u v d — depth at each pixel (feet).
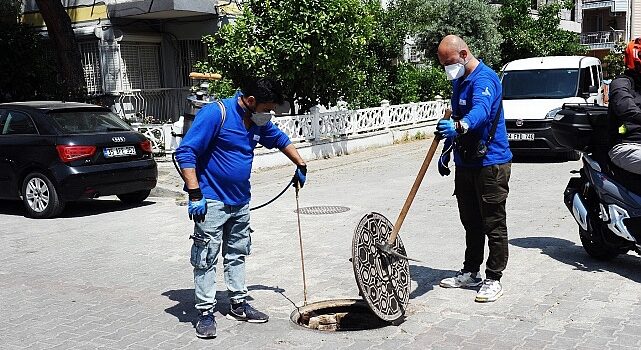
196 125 14.83
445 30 75.56
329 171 44.47
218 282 20.03
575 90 47.14
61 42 50.29
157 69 59.62
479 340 14.75
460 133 15.43
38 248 25.29
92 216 31.76
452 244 23.57
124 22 56.29
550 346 14.29
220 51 46.75
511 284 18.66
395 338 15.03
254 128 15.43
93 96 53.57
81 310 17.71
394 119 59.62
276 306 17.57
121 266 22.26
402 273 16.57
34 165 31.01
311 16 44.65
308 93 49.37
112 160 31.86
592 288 18.15
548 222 26.53
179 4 52.13
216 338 15.34
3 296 19.15
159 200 35.94
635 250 19.33
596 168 19.67
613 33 153.69
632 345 14.23
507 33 86.53
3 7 53.93
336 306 17.46
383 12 65.10
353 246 15.01
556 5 91.86
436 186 36.60
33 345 15.23
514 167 43.65
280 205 32.37
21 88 50.52
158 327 16.22
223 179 15.23
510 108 46.09
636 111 18.20
